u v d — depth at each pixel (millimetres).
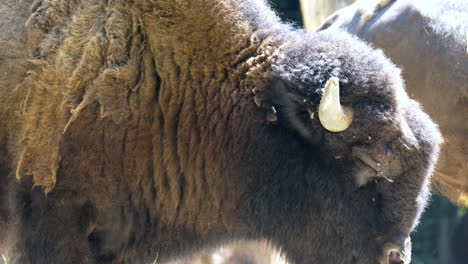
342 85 12195
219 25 13289
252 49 13273
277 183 13102
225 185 13375
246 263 17438
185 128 13250
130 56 13125
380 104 12156
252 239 13992
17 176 13180
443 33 18281
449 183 18859
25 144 13211
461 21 18312
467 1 18703
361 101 12156
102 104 12914
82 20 13266
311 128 12586
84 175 13102
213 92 13180
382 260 12945
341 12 20906
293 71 12539
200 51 13211
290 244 13484
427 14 18594
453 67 18000
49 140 13078
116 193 13336
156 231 13859
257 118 13000
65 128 12945
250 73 13062
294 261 13570
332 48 12680
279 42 13328
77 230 13234
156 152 13297
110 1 13234
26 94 13250
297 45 12945
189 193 13562
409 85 18484
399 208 12625
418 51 18422
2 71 13438
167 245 13969
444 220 34625
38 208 13203
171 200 13633
